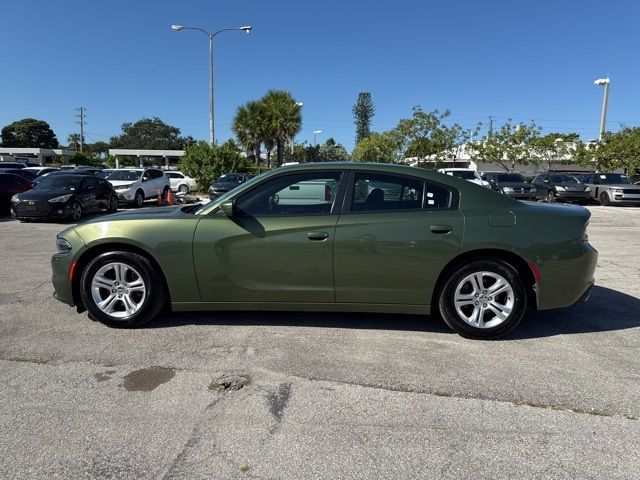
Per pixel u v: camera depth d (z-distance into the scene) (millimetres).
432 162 41062
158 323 4668
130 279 4512
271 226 4281
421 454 2668
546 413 3092
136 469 2541
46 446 2729
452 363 3822
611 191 21906
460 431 2889
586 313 5141
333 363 3801
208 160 28688
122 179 20516
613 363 3844
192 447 2723
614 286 6375
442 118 36906
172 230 4367
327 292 4320
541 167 47781
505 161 43031
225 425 2938
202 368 3703
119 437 2814
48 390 3355
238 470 2531
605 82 32406
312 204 4371
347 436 2830
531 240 4203
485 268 4238
